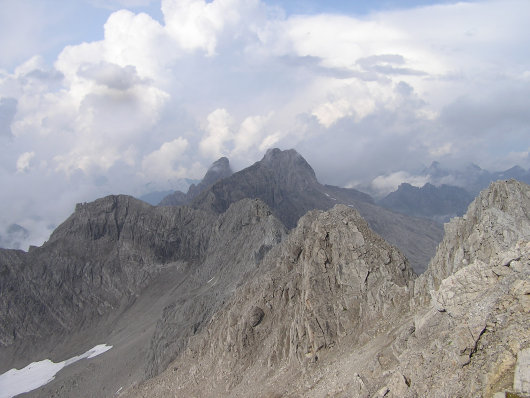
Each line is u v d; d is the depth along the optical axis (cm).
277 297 10844
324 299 9325
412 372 4888
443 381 4362
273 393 8344
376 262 9481
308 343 8738
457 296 5100
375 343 7406
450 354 4475
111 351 19062
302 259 10912
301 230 12056
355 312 8875
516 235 6600
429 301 7306
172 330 15388
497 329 4216
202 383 10669
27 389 19025
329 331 8731
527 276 4428
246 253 19988
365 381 6053
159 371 13812
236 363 10238
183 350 13862
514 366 3716
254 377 9481
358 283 9281
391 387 5012
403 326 7150
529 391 3347
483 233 6862
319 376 7875
